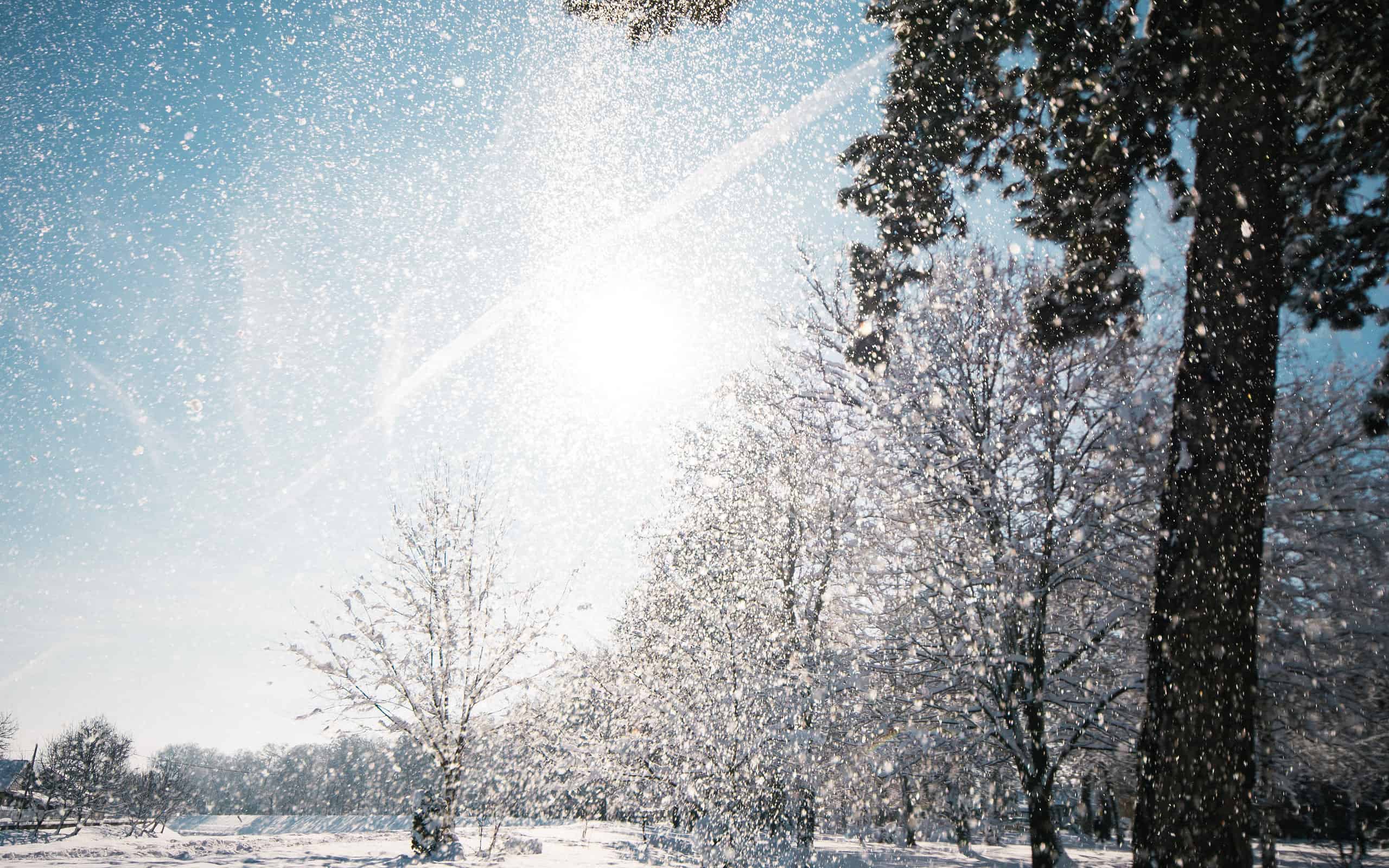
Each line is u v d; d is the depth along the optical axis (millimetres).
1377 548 8539
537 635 13297
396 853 11836
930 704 8539
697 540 11266
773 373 10625
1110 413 8367
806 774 9109
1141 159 5039
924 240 5793
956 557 8258
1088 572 8414
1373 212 4770
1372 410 5832
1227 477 3289
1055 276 6074
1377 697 8516
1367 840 9766
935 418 8625
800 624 10594
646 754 10906
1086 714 7926
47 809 41062
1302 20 4254
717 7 5109
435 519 13570
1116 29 4645
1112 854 11625
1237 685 3090
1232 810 2973
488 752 12438
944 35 4902
